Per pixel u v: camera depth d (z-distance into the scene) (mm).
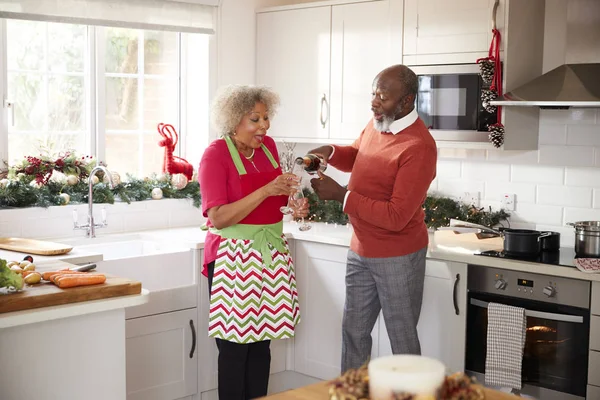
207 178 3340
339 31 4516
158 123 4945
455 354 3754
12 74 4305
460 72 3965
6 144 4211
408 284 3416
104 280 2715
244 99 3340
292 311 3508
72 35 4520
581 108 3943
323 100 4633
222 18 4844
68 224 4207
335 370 4262
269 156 3545
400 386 1324
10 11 3969
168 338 3963
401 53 4219
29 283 2666
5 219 3965
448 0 3998
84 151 4633
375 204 3256
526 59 3912
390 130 3338
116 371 2744
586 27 3738
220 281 3424
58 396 2605
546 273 3410
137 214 4504
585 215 3975
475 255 3639
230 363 3488
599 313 3293
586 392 3361
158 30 4520
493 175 4281
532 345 3525
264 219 3438
